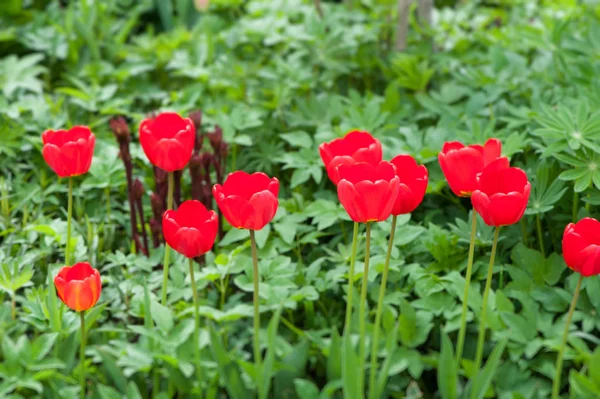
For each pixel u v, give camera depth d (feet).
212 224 5.80
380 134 7.36
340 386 5.90
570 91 7.52
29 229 6.80
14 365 5.89
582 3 9.39
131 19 9.65
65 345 6.08
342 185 5.68
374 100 7.66
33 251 6.74
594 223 5.79
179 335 6.02
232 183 5.86
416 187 5.82
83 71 8.50
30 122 7.64
